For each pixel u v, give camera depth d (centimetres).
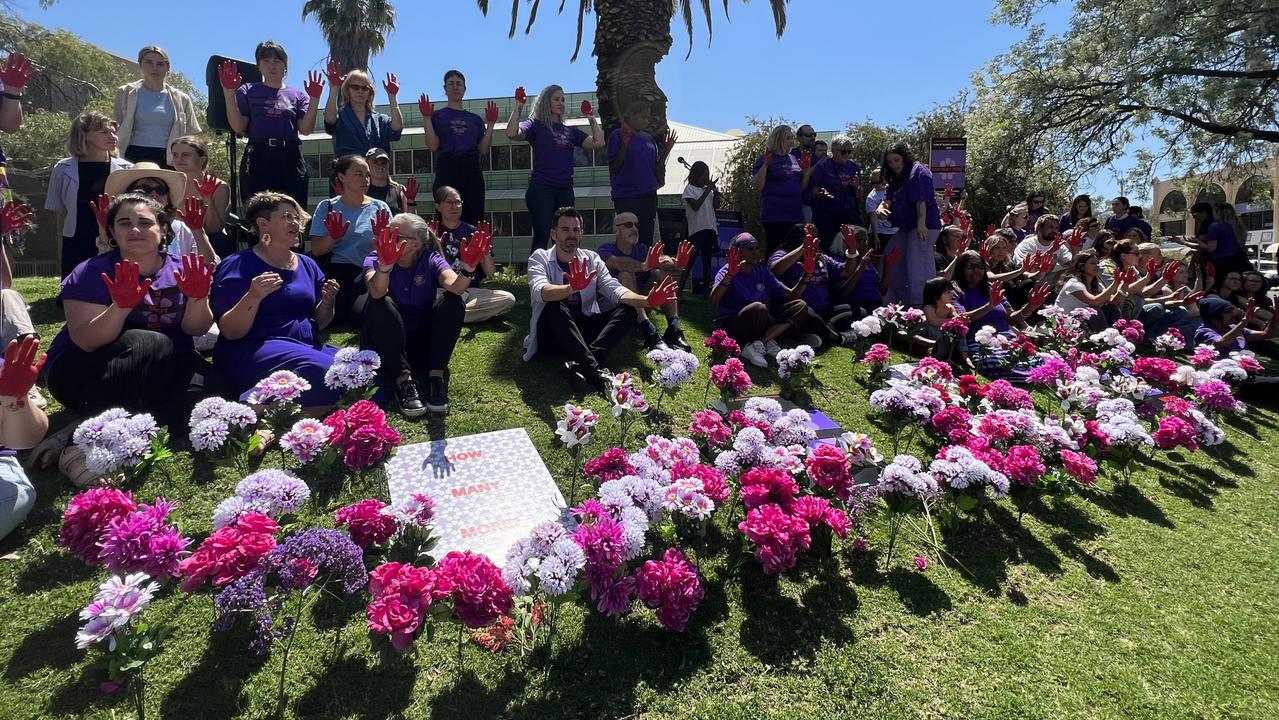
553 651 219
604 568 217
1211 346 588
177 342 324
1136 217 888
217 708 189
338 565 202
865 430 402
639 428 366
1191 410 402
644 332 475
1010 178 1564
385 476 288
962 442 359
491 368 422
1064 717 210
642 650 224
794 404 419
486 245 362
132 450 235
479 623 198
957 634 246
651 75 769
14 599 216
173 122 561
